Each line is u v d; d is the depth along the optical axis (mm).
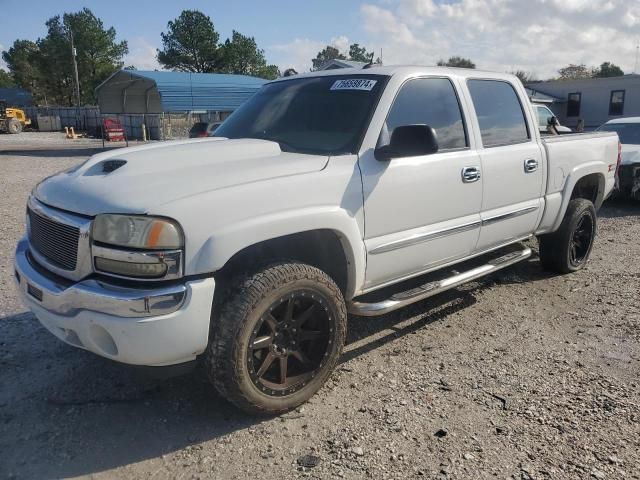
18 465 2875
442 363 3986
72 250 2965
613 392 3553
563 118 35656
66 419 3283
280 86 4602
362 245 3580
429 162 3961
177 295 2791
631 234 8086
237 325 2979
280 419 3289
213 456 2957
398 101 3918
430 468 2828
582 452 2941
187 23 81250
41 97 94062
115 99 35406
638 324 4645
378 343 4336
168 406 3426
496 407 3389
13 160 21922
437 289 4152
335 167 3451
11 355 4035
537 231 5340
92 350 2982
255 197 3039
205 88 26562
